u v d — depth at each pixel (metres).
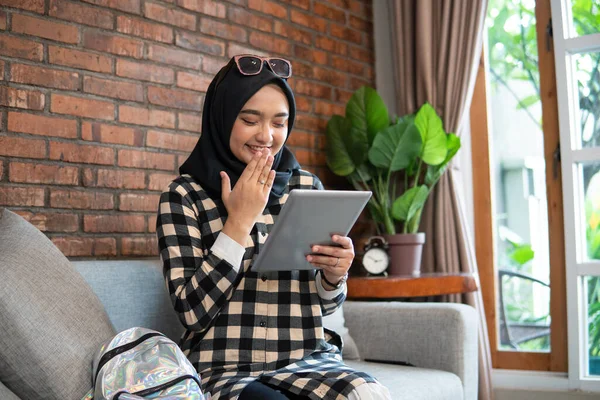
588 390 2.98
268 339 1.61
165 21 2.45
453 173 3.12
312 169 3.11
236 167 1.73
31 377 1.42
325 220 1.50
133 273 1.98
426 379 2.05
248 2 2.81
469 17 3.12
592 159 3.01
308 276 1.71
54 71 2.10
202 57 2.58
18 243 1.56
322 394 1.44
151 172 2.38
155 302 2.00
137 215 2.33
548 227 3.16
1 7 1.98
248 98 1.71
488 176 3.33
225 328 1.60
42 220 2.06
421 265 3.15
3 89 1.98
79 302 1.56
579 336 3.01
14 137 2.00
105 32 2.25
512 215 3.29
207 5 2.62
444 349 2.23
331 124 3.08
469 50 3.11
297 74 3.06
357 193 1.48
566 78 3.08
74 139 2.15
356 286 2.66
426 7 3.20
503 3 3.33
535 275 3.22
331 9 3.29
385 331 2.36
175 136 2.46
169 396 1.31
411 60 3.27
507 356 3.25
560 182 3.12
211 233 1.66
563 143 3.07
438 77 3.17
